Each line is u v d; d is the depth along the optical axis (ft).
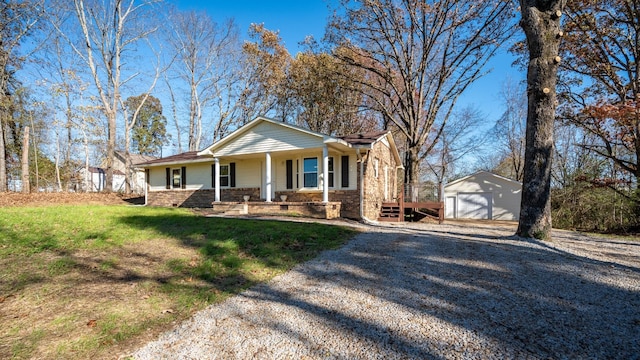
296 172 47.88
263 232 24.13
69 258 17.61
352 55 70.69
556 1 24.13
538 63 24.48
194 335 9.98
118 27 72.28
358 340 9.60
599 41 47.88
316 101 85.15
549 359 8.55
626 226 48.55
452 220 57.82
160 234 24.04
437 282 14.75
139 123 133.39
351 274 16.12
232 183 53.47
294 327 10.47
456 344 9.34
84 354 8.84
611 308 11.94
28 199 49.01
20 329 10.22
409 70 64.18
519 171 95.35
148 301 12.66
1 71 65.57
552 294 13.28
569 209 56.44
